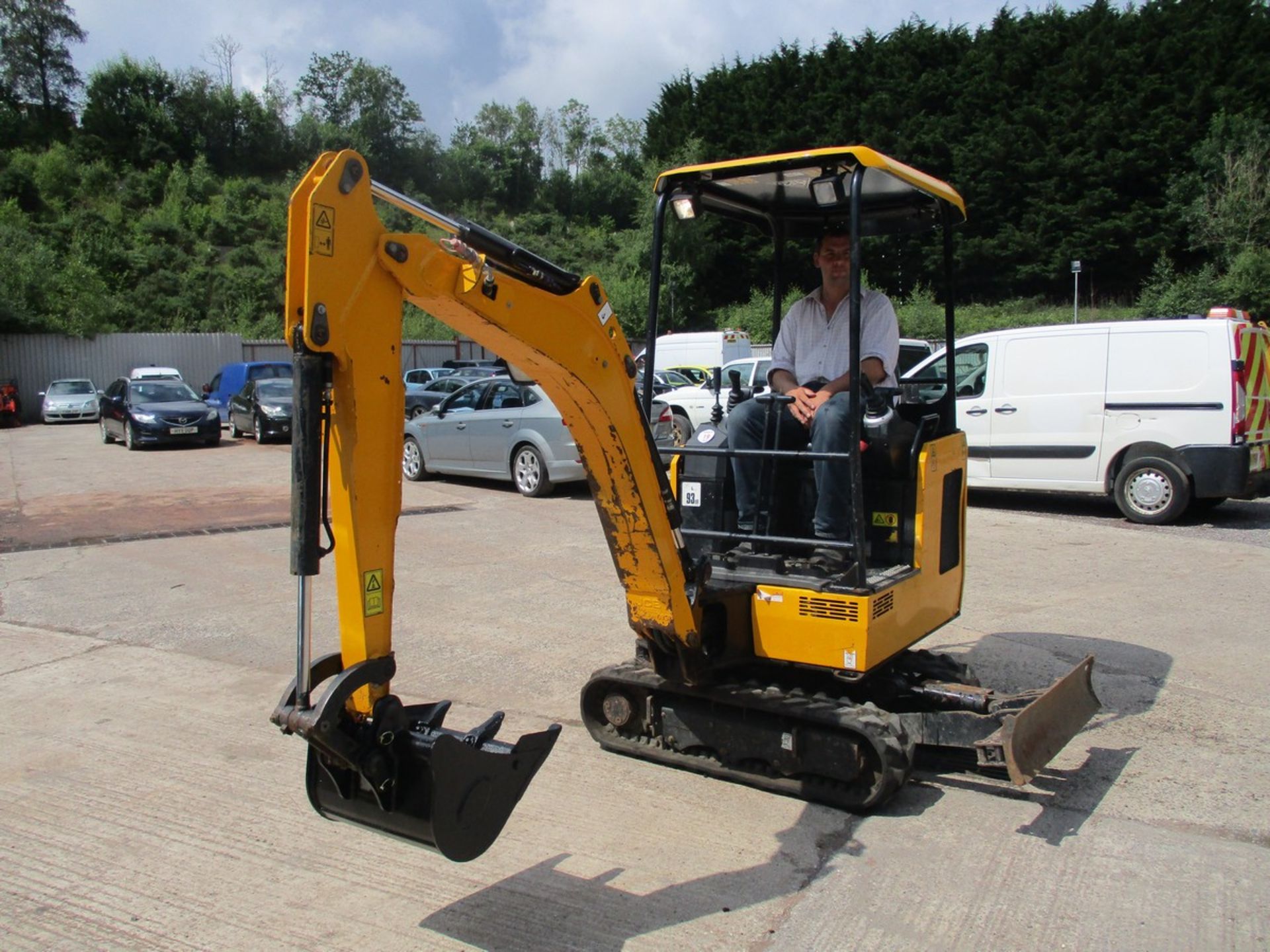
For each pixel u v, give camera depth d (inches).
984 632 251.0
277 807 158.4
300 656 103.2
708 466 176.2
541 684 216.1
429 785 105.4
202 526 405.4
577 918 123.8
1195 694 205.9
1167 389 399.2
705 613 154.6
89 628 261.0
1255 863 137.4
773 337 201.2
